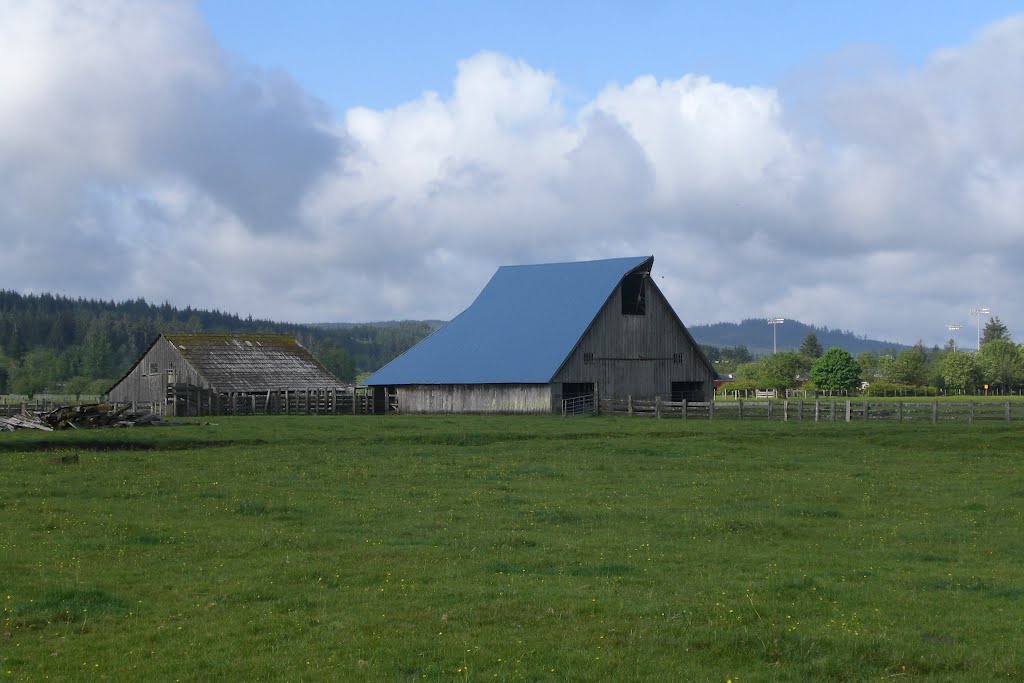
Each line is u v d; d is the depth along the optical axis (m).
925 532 26.98
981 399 173.38
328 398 97.00
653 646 16.66
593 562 23.12
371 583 21.16
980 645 16.62
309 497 33.22
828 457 46.41
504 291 100.06
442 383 91.19
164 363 107.81
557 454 47.59
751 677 15.20
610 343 89.81
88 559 23.45
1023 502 32.28
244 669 15.59
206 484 36.38
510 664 15.70
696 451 48.84
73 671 15.62
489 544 25.16
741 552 24.34
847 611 18.69
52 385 190.12
